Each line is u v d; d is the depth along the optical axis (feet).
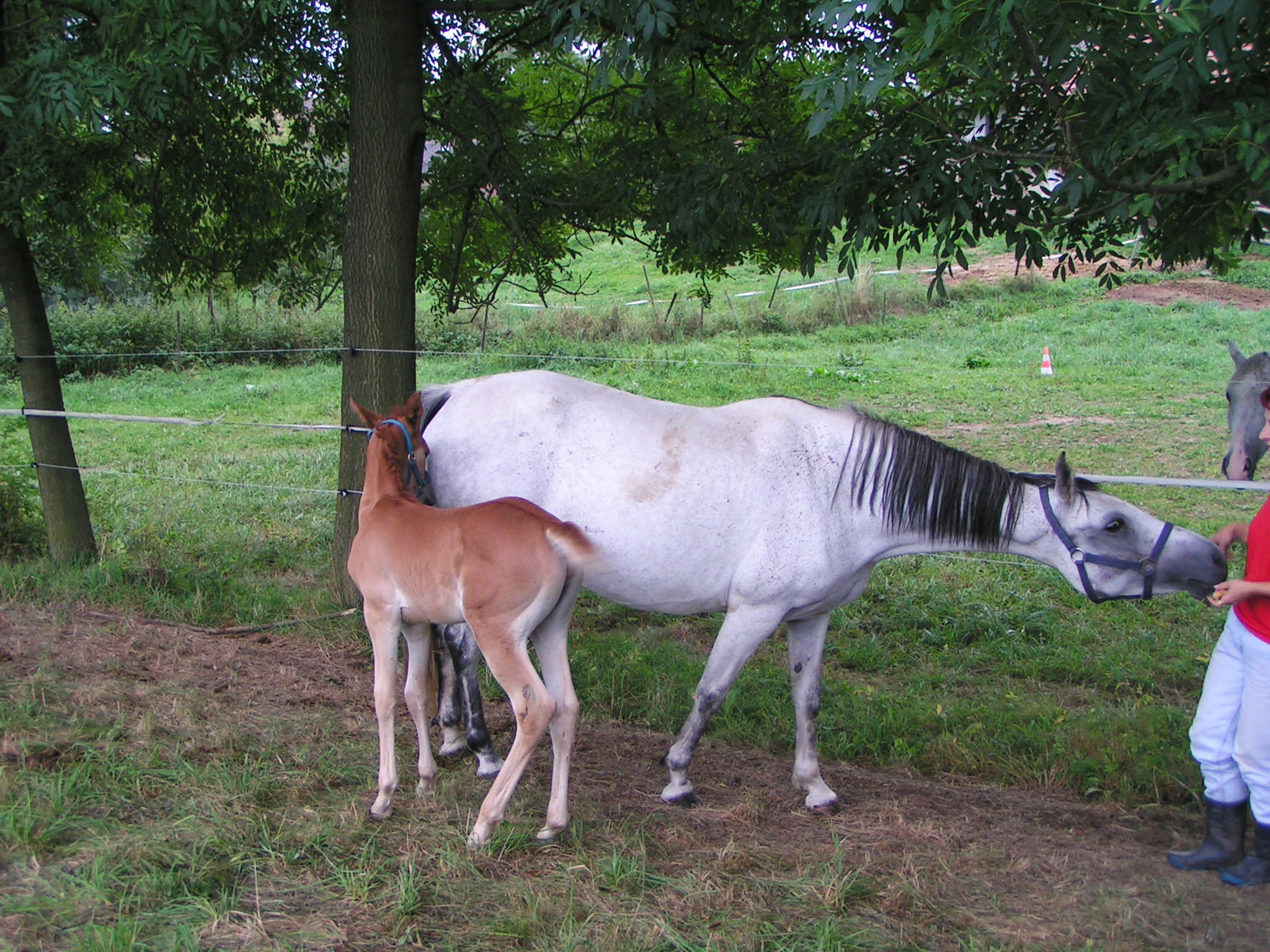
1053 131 15.19
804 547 12.84
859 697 17.13
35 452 22.89
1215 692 11.28
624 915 10.18
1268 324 63.52
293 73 23.90
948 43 11.78
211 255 26.17
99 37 17.62
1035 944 9.98
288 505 30.14
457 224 25.35
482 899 10.42
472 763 14.19
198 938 9.29
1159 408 44.37
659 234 20.49
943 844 12.14
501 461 13.39
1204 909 10.75
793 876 11.09
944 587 23.08
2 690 15.17
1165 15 10.21
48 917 9.59
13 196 19.12
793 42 19.48
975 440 38.37
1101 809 13.37
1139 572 13.05
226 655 17.75
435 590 11.51
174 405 49.57
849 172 16.06
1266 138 11.07
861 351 62.85
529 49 23.52
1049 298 74.69
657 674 17.70
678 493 12.75
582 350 65.87
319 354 67.10
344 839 11.41
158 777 12.57
